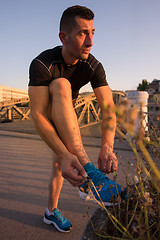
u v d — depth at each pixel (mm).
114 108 409
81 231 1515
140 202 662
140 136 486
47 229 1529
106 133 1015
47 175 2781
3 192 2189
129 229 680
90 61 1288
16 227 1545
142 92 4453
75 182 771
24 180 2568
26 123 8461
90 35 1045
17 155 3928
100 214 707
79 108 7973
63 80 975
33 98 1024
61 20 1098
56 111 894
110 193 782
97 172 832
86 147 5016
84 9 1014
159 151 639
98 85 1290
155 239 605
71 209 1855
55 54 1187
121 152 4094
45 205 1919
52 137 883
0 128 7902
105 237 631
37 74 1063
